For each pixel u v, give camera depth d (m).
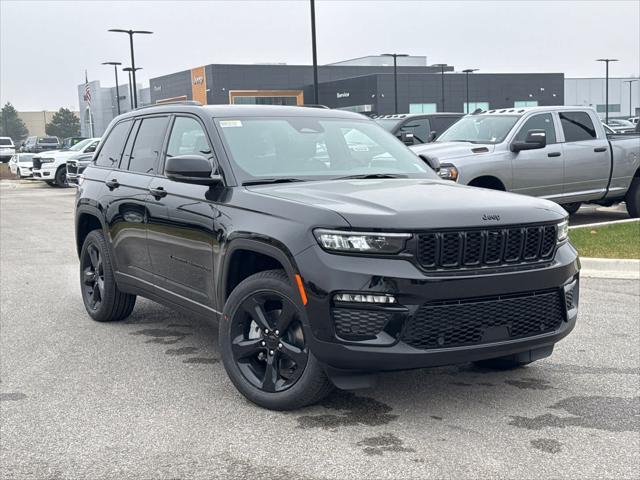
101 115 110.00
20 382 5.12
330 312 4.03
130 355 5.77
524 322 4.30
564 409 4.50
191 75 82.62
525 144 10.93
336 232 4.05
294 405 4.40
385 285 3.95
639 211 13.00
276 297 4.39
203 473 3.66
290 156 5.29
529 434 4.11
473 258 4.13
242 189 4.84
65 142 34.06
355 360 4.00
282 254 4.24
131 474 3.66
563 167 11.69
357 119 6.08
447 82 78.31
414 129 15.67
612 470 3.64
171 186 5.51
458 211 4.15
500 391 4.83
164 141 5.89
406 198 4.37
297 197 4.49
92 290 7.03
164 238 5.53
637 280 8.41
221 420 4.37
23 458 3.86
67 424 4.33
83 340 6.24
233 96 78.88
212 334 6.41
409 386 4.94
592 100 101.75
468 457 3.81
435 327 4.03
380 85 74.38
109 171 6.61
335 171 5.30
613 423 4.27
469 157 10.74
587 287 8.06
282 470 3.68
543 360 5.50
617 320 6.66
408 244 4.00
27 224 15.99
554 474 3.60
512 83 81.75
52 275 9.44
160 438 4.11
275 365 4.48
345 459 3.80
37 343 6.14
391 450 3.91
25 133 186.25
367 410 4.50
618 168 12.43
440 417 4.38
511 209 4.30
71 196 24.89
